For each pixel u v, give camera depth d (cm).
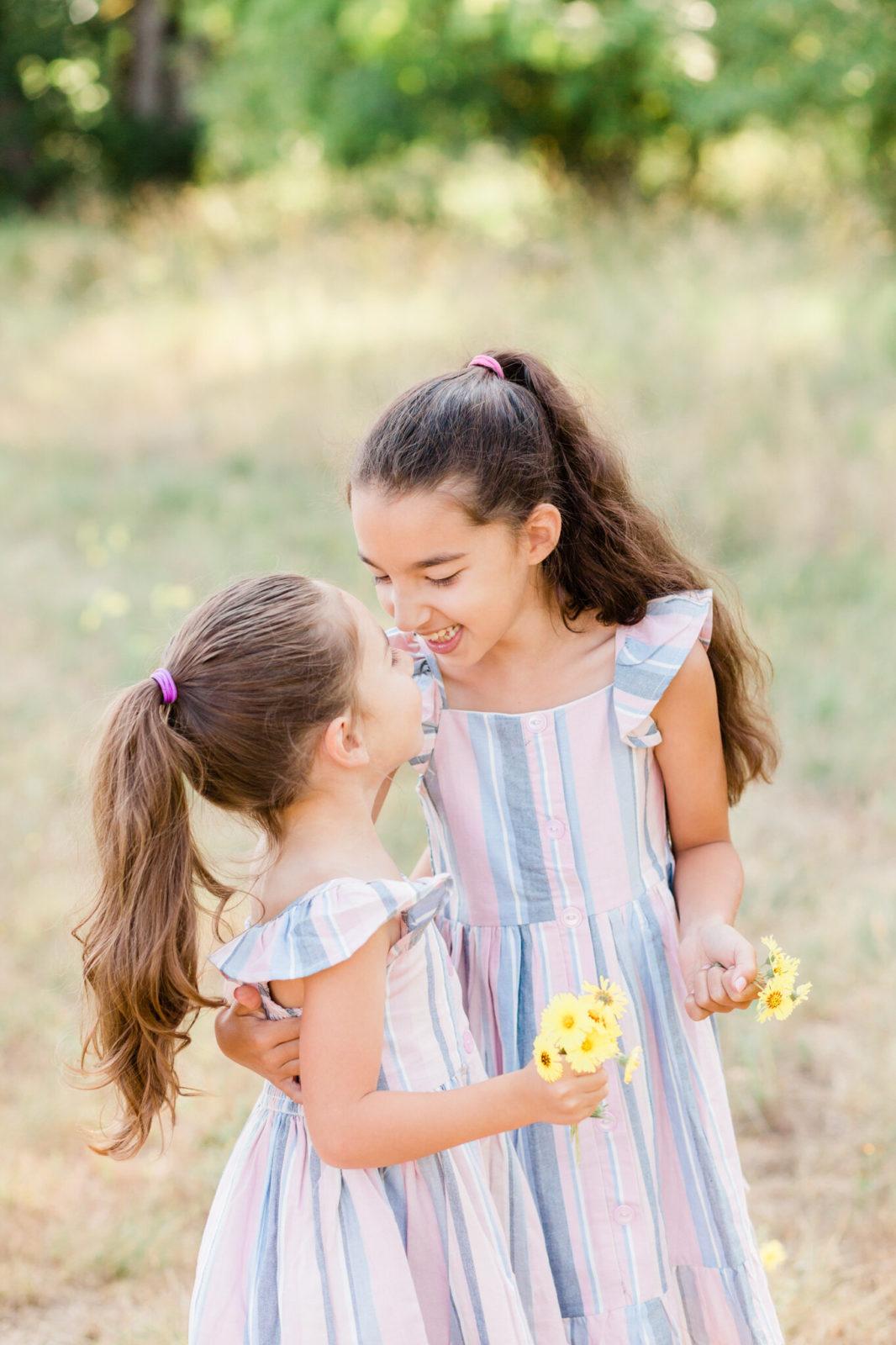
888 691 526
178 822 175
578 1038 156
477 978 201
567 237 1229
